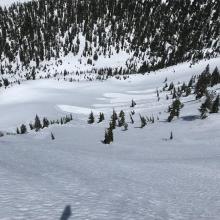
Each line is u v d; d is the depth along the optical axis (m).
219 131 72.19
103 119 129.38
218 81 140.00
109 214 15.87
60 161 35.28
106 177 27.78
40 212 14.75
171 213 18.45
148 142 73.69
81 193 19.53
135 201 19.83
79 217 14.82
